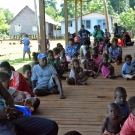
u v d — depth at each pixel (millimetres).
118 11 44031
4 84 2814
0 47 23000
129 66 6430
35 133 2490
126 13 34594
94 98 4793
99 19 32188
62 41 27781
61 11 52375
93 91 5289
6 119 2414
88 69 6730
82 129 3432
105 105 4367
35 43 25969
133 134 2465
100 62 6859
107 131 3072
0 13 37812
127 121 2465
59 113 4043
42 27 6641
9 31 38344
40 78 5113
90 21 32406
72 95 5027
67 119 3785
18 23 38062
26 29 38031
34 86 5090
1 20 36656
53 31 35531
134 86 5629
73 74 5906
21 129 2451
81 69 5957
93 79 6418
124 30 13555
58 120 3754
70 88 5582
